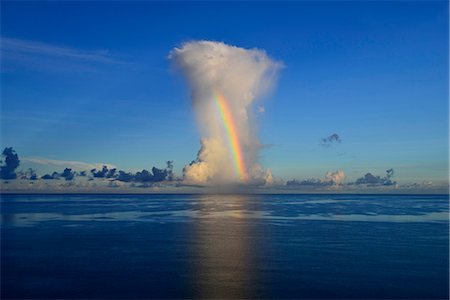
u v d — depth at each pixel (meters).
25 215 120.38
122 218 109.19
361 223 95.31
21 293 37.31
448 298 35.94
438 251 56.22
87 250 57.00
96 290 38.00
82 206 176.88
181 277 42.09
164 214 124.44
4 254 54.09
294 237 69.69
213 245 61.19
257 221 100.00
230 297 36.16
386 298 35.88
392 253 54.66
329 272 44.06
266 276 42.34
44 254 54.00
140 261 49.56
